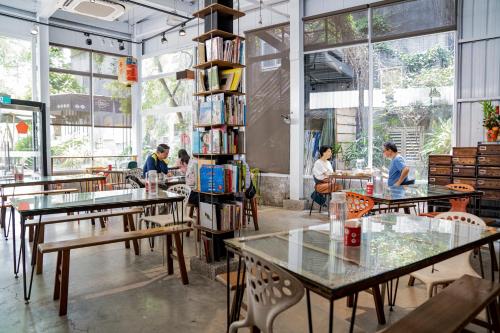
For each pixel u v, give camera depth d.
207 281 3.75
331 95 7.73
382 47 7.11
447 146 6.57
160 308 3.13
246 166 4.11
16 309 3.11
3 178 8.16
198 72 4.23
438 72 6.59
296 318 2.95
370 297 3.37
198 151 4.15
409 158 6.95
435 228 2.64
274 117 8.35
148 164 6.30
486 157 5.59
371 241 2.28
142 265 4.26
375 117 7.27
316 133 7.94
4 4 8.38
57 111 9.62
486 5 6.07
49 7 8.06
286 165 8.21
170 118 10.67
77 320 2.92
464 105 6.34
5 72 8.51
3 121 8.22
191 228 3.89
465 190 4.73
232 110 3.96
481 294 2.18
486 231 2.55
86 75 10.17
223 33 3.98
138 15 10.34
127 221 5.05
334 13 7.45
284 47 8.15
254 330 2.07
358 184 7.44
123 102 11.03
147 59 11.04
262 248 2.11
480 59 6.18
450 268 2.63
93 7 6.31
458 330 1.83
